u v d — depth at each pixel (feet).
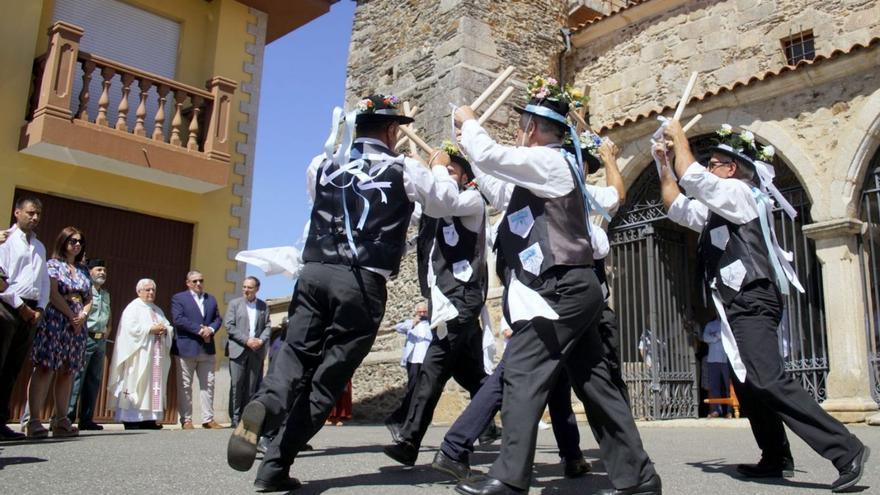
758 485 11.91
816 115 29.96
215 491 10.96
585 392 10.11
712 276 12.77
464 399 33.47
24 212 19.61
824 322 30.14
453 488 11.39
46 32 33.45
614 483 9.87
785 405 11.55
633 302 33.60
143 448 17.98
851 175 28.53
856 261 28.19
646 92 41.98
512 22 46.39
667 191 13.87
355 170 11.51
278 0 38.99
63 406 22.11
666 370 32.19
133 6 36.65
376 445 19.84
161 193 35.09
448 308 14.12
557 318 9.44
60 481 11.74
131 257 34.32
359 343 11.08
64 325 21.66
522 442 9.24
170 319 34.91
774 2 37.22
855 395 26.53
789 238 31.12
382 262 11.19
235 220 37.32
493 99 44.16
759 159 14.35
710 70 39.17
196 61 38.19
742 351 12.08
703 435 23.39
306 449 18.45
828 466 14.42
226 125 35.70
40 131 30.25
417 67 47.16
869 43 27.81
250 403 10.20
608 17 43.93
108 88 32.96
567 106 10.80
